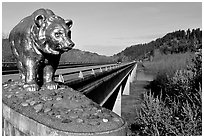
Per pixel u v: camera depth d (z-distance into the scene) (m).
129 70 44.56
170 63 40.75
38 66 6.40
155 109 9.63
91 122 4.33
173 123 9.00
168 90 14.66
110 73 20.34
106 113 4.90
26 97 5.68
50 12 6.29
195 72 12.20
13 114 5.16
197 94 9.68
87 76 12.37
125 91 39.03
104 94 17.17
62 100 5.53
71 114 4.73
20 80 7.14
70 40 5.89
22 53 6.36
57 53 6.13
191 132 7.91
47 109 4.92
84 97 6.02
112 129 4.16
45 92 6.05
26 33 6.20
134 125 13.48
